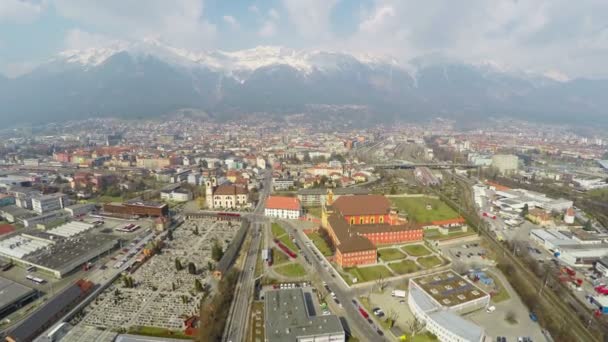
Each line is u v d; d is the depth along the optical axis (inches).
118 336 4534.9
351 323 4857.3
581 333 4820.4
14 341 4281.5
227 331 4660.4
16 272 6353.3
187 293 5664.4
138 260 6850.4
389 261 6830.7
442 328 4483.3
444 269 6609.3
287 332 4308.6
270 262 6815.9
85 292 5546.3
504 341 4549.7
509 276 6368.1
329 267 6628.9
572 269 6742.1
